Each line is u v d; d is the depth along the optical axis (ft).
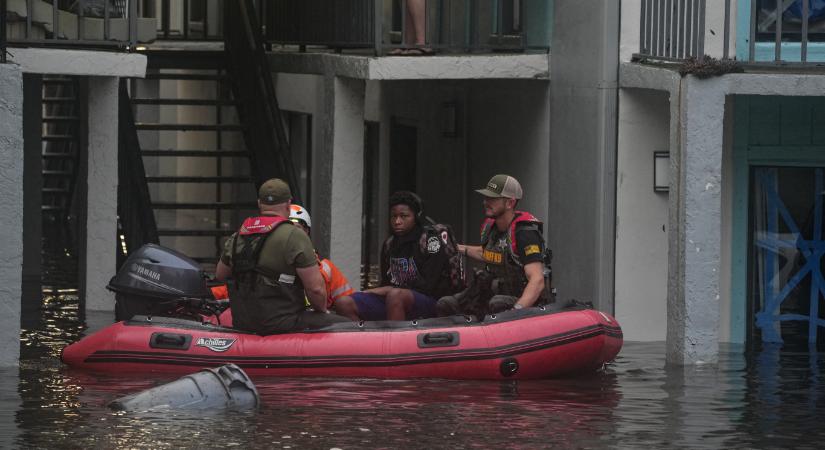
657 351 80.69
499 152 99.60
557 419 60.54
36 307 93.91
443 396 65.36
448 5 92.68
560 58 89.20
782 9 80.07
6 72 68.80
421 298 73.41
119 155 99.96
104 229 92.02
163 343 70.03
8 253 70.23
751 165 85.71
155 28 88.07
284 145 100.68
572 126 87.66
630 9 83.76
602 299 84.74
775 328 86.63
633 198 84.64
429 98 112.27
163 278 72.79
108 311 92.32
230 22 113.09
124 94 101.81
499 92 99.19
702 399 66.13
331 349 69.46
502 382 69.51
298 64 100.12
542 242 72.18
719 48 82.74
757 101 85.20
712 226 74.95
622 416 61.57
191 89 161.27
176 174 167.94
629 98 84.12
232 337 70.13
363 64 87.97
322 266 72.69
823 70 75.41
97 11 87.10
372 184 131.23
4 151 69.26
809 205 86.53
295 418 59.57
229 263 70.85
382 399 64.18
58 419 58.59
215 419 59.00
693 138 74.18
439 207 111.24
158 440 54.95
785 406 64.75
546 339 70.13
